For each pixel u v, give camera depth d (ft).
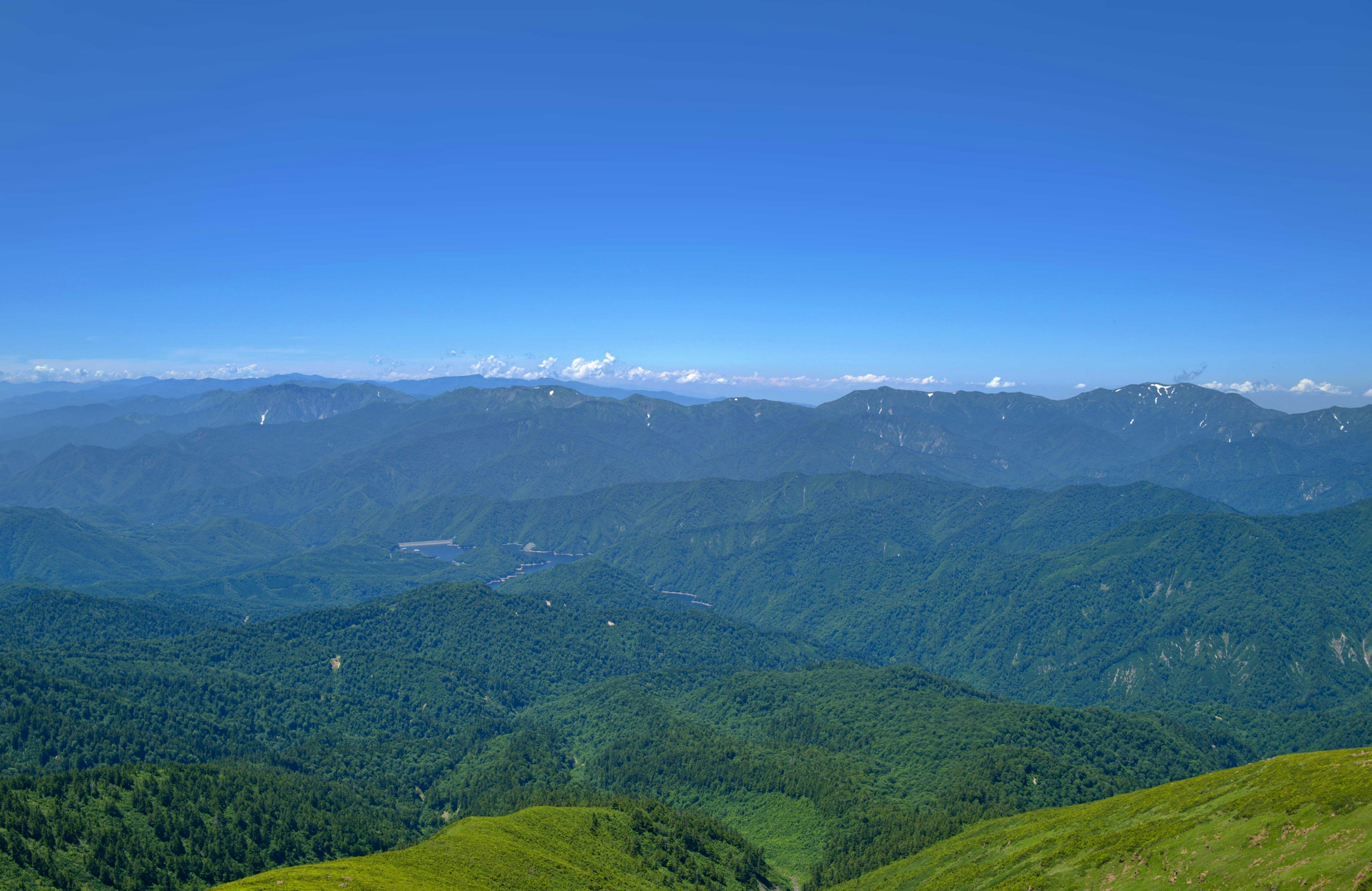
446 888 549.13
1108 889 469.98
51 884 599.57
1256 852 411.95
